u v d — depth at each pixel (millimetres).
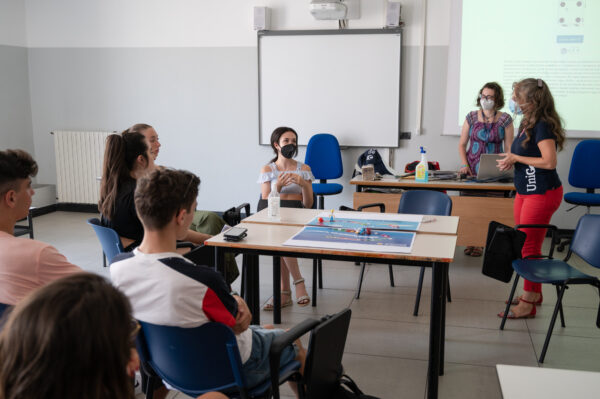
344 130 5660
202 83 5953
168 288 1478
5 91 6039
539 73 5164
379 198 4289
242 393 1604
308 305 3480
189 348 1598
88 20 6105
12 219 1607
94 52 6152
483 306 3471
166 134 6137
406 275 4105
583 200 4609
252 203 6074
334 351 1694
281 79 5711
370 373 2611
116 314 646
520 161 3141
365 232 2549
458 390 2463
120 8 6008
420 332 3078
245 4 5723
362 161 4977
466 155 4719
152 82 6066
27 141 6395
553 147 3049
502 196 4230
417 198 3477
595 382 1165
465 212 4203
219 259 2438
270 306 3412
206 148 6070
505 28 5176
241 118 5926
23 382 601
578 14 5008
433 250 2254
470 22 5242
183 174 1587
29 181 1622
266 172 3508
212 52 5867
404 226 2693
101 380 627
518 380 1171
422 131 5539
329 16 5301
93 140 6141
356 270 4242
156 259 1501
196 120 6035
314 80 5641
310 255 2311
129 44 6047
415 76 5461
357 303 3525
